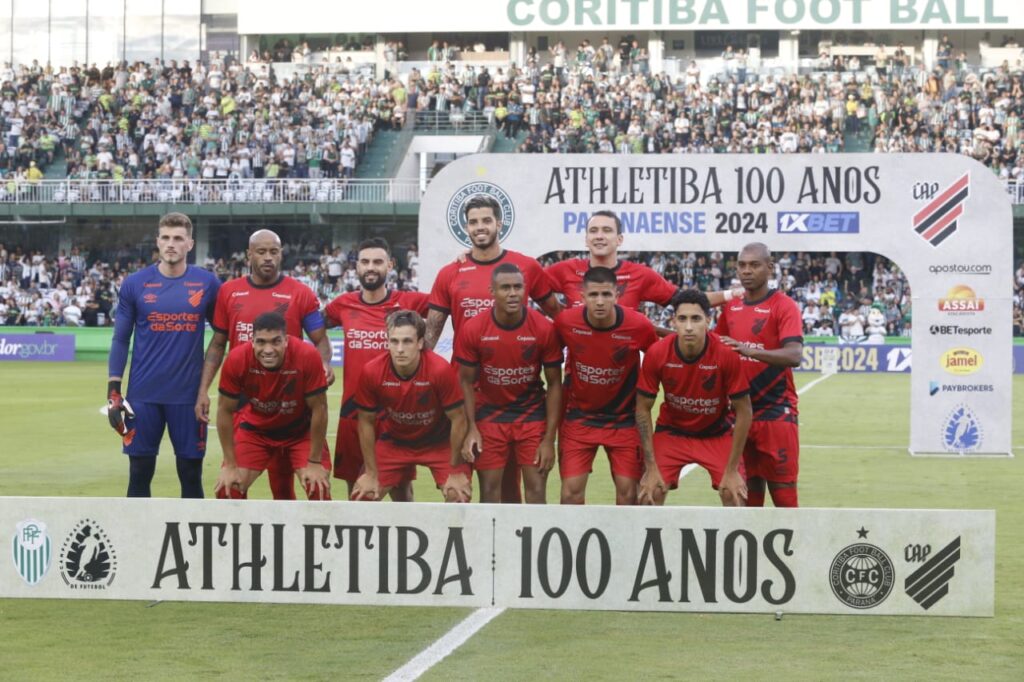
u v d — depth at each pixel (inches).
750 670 274.7
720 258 1704.0
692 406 371.2
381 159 1828.2
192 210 1701.5
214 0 2034.9
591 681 265.9
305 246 1833.2
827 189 671.8
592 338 372.8
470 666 277.4
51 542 309.7
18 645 296.8
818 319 1617.9
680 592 294.5
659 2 1877.5
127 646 295.6
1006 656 285.7
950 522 289.1
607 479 605.9
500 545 297.4
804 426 862.5
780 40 1937.7
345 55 2014.0
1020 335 1596.9
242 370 359.9
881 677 269.0
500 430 390.0
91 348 1638.8
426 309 423.5
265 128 1839.3
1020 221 1648.6
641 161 670.5
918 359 689.6
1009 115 1781.5
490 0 1913.1
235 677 269.6
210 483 583.5
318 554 302.2
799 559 292.4
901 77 1845.5
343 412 417.1
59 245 1838.1
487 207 397.1
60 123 1888.5
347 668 275.9
